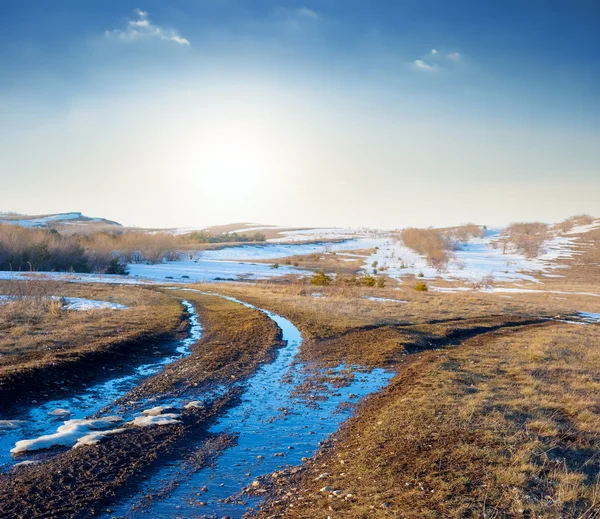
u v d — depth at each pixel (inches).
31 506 226.8
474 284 2561.5
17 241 2177.7
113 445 302.0
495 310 1154.0
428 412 346.0
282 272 2874.0
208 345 649.6
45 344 564.4
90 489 245.6
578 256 4468.5
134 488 251.0
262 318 861.2
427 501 222.1
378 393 437.7
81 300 1071.6
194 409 382.6
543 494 227.9
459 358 569.6
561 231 6092.5
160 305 1071.6
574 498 222.4
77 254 2406.5
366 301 1209.4
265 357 584.4
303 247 5270.7
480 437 297.0
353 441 316.5
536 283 3043.8
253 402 410.6
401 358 583.5
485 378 462.9
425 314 981.8
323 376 501.4
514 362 541.6
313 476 266.1
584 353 616.1
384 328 779.4
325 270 3312.0
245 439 325.4
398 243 5605.3
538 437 299.1
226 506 233.9
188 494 245.9
